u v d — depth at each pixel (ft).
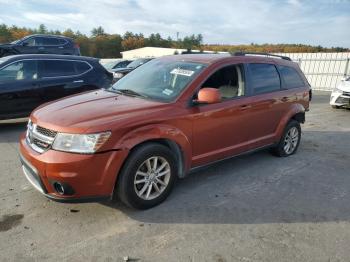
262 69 17.25
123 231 11.11
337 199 14.33
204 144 14.19
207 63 14.79
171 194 13.94
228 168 17.30
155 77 15.17
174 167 13.19
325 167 18.25
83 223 11.50
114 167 11.22
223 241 10.79
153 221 11.80
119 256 9.83
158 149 12.35
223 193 14.29
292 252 10.39
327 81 71.41
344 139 24.97
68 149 10.77
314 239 11.17
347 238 11.34
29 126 12.71
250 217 12.40
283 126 18.43
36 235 10.73
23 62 24.94
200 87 13.96
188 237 10.93
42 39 50.83
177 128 12.89
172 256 9.91
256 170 17.21
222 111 14.51
